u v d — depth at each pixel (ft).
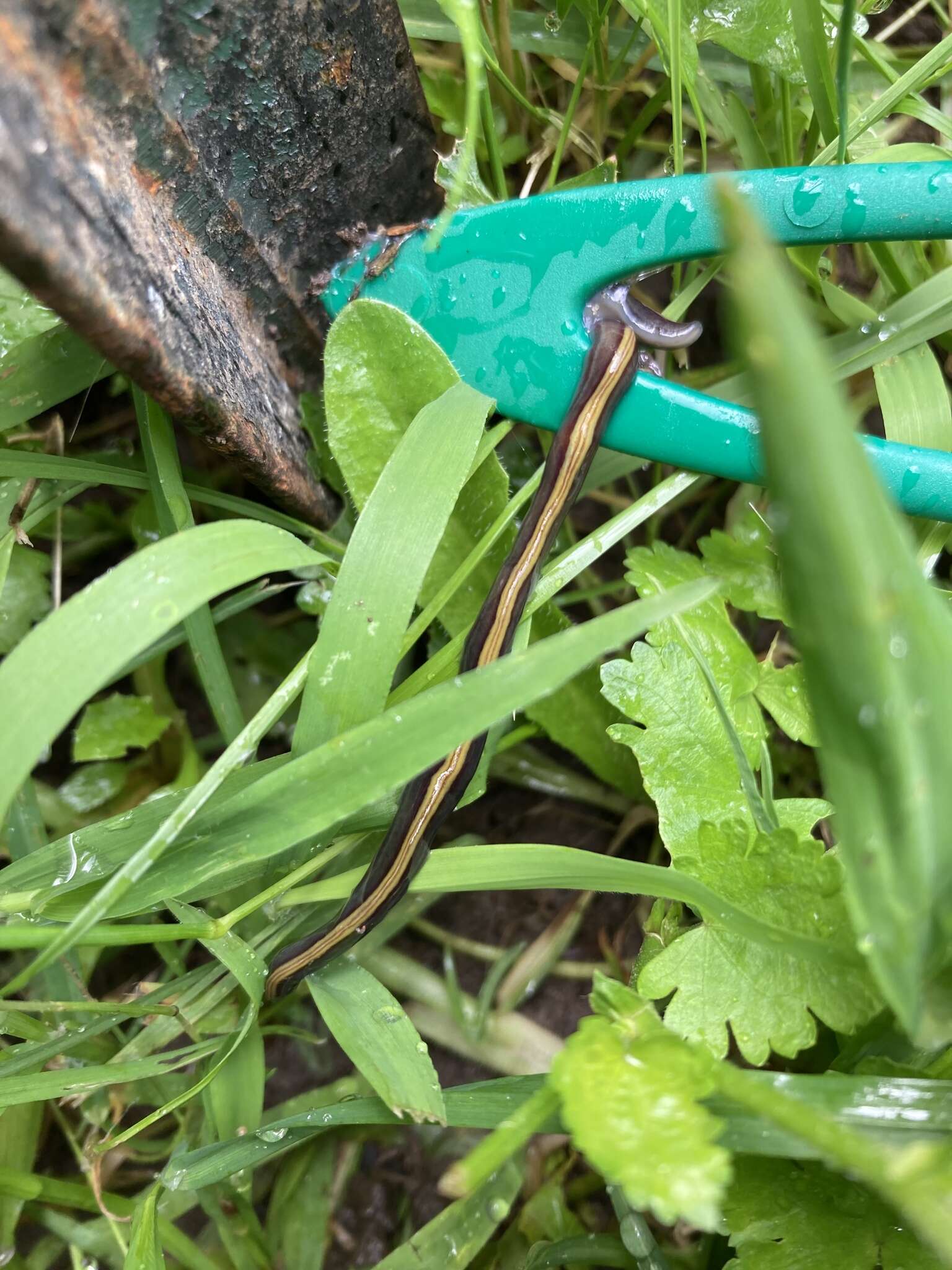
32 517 0.54
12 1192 0.48
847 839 0.25
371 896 0.44
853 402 0.61
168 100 0.41
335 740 0.38
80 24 0.36
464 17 0.35
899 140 0.63
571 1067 0.32
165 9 0.39
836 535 0.20
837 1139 0.30
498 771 0.60
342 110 0.47
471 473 0.49
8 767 0.37
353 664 0.43
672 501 0.63
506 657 0.35
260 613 0.63
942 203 0.44
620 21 0.61
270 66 0.43
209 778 0.40
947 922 0.30
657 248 0.46
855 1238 0.39
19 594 0.57
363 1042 0.44
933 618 0.24
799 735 0.49
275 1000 0.51
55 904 0.45
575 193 0.47
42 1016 0.54
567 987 0.58
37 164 0.34
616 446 0.50
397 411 0.49
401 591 0.43
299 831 0.40
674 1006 0.40
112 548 0.64
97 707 0.58
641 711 0.46
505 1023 0.57
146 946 0.60
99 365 0.51
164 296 0.41
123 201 0.39
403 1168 0.56
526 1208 0.53
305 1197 0.55
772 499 0.22
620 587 0.61
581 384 0.47
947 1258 0.29
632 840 0.60
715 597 0.50
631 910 0.59
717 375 0.60
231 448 0.47
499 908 0.59
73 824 0.59
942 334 0.59
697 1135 0.30
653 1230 0.52
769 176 0.45
